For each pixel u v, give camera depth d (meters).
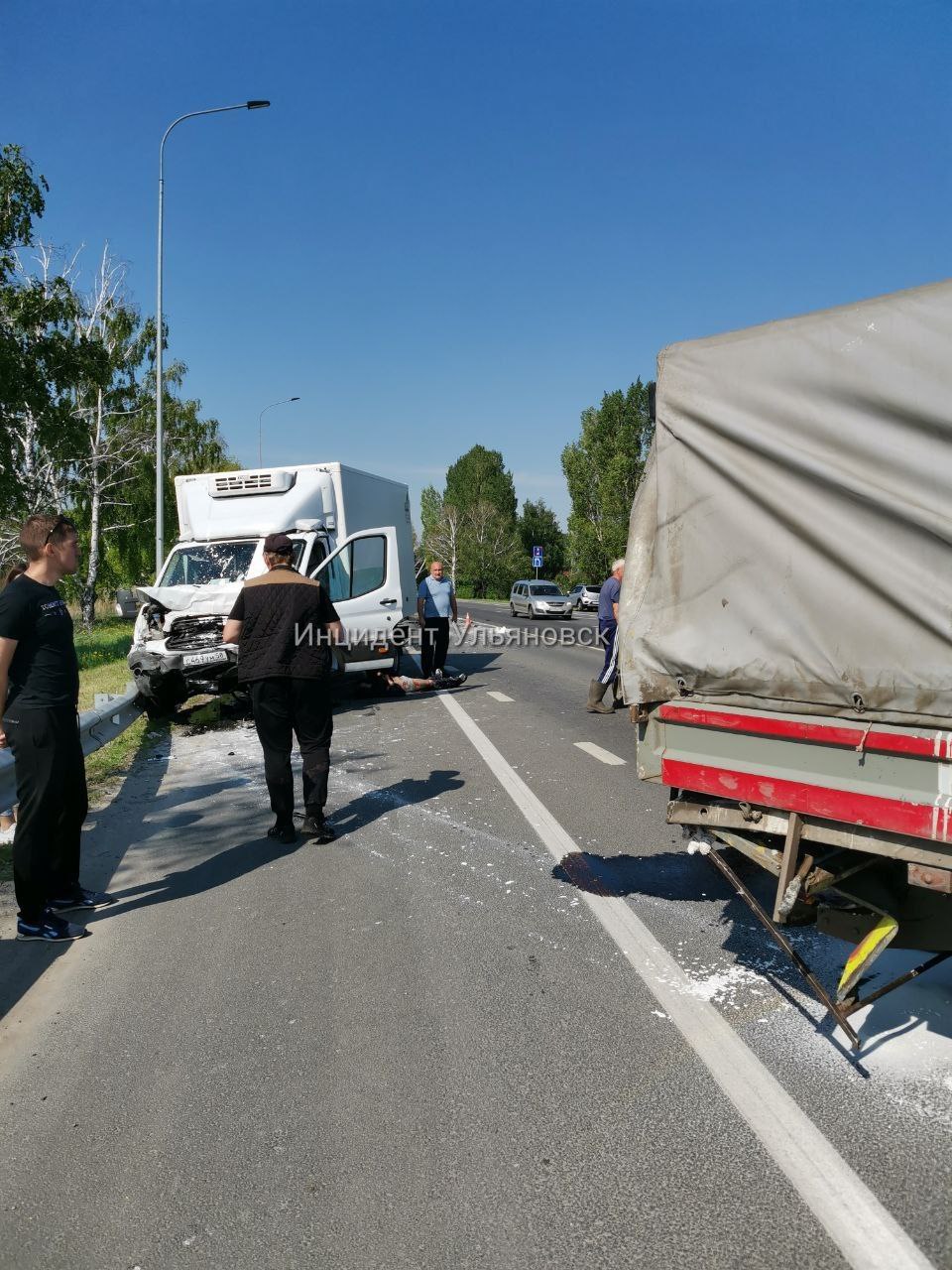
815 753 3.05
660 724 3.73
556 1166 2.69
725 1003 3.68
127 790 8.03
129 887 5.45
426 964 4.17
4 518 21.91
